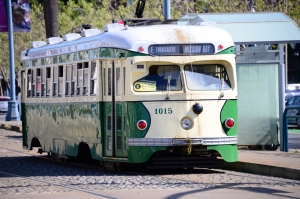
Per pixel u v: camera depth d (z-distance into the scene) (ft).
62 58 134.62
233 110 113.70
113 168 119.96
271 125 143.13
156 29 114.11
